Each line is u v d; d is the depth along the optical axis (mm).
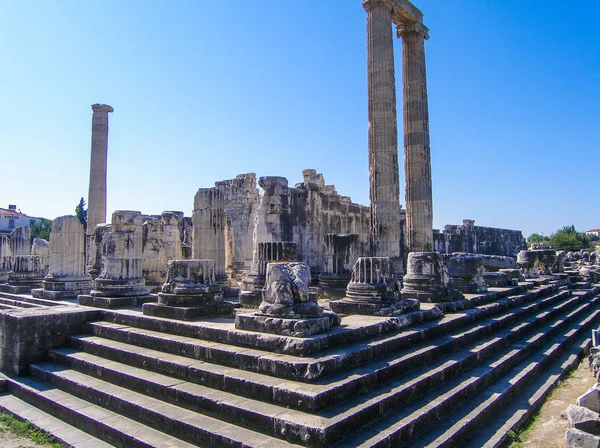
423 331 9242
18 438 7176
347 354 7098
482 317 11945
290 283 8078
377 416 6195
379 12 16234
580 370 10844
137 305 12352
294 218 18250
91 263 18484
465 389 7645
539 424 7547
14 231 20500
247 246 27594
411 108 18016
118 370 8195
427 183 17719
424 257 12609
